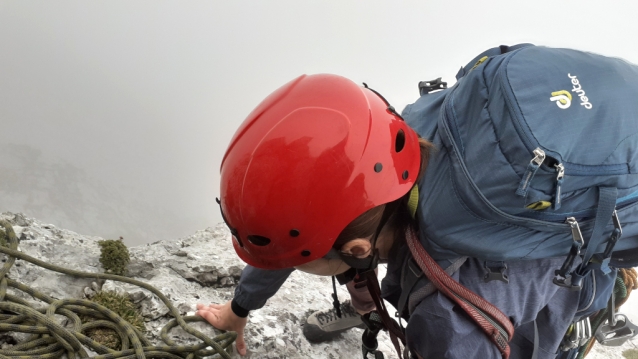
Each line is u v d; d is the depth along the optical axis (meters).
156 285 2.53
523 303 1.53
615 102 1.27
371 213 1.40
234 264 3.00
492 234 1.35
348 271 1.68
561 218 1.30
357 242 1.42
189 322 2.29
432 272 1.42
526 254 1.40
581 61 1.37
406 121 1.84
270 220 1.30
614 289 2.20
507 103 1.27
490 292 1.45
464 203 1.33
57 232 2.71
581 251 1.43
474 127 1.38
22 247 2.38
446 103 1.54
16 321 1.84
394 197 1.37
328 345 2.80
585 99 1.26
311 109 1.32
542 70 1.31
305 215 1.29
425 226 1.43
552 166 1.20
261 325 2.57
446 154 1.47
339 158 1.27
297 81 1.46
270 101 1.41
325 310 3.01
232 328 2.26
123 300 2.23
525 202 1.25
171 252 3.03
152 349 1.96
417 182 1.50
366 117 1.35
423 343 1.46
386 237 1.61
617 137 1.23
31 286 2.12
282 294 3.10
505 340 1.42
